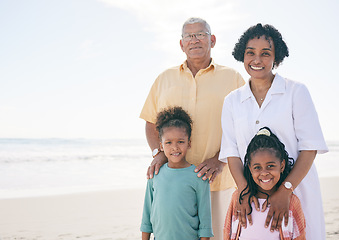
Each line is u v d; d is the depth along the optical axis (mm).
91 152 26219
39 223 6773
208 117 3568
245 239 2629
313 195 2779
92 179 14148
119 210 7805
